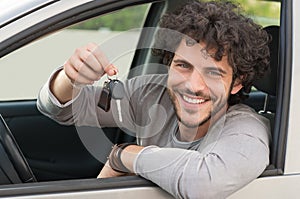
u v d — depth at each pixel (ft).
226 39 6.30
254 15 7.30
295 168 6.46
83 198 6.01
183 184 6.07
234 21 6.48
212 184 6.08
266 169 6.43
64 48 6.99
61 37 6.84
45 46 6.94
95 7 6.13
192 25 6.39
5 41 5.88
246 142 6.32
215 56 6.34
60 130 8.74
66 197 5.97
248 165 6.19
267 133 6.66
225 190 6.14
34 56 6.97
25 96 7.97
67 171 8.60
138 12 8.17
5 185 6.04
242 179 6.19
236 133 6.41
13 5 6.05
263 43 6.75
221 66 6.40
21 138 8.77
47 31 5.99
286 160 6.44
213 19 6.44
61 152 8.66
